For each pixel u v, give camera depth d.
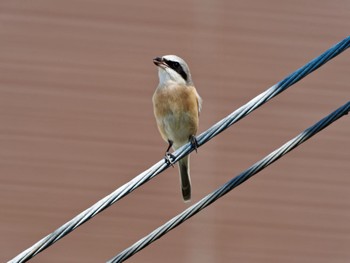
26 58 15.33
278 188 15.42
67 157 14.91
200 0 16.06
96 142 15.04
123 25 15.69
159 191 14.87
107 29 15.65
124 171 14.95
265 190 15.35
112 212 14.73
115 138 15.09
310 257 15.13
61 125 15.07
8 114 14.99
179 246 14.80
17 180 14.67
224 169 15.11
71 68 15.36
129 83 15.38
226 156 15.19
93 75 15.42
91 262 14.53
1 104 15.04
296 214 15.29
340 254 15.23
